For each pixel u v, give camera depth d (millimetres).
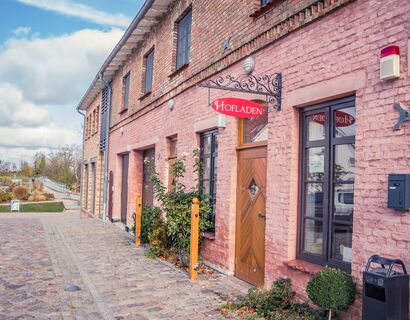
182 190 8367
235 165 7262
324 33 5090
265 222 6188
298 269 5246
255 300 5363
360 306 4352
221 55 7695
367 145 4391
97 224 16203
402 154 4012
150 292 6184
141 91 13266
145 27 12320
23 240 11656
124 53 14758
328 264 5047
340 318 4605
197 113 8742
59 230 14078
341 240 4961
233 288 6414
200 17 8781
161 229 8969
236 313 5223
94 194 21219
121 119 15781
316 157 5434
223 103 5723
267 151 6164
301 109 5660
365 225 4359
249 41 6707
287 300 5199
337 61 4867
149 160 9648
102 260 8547
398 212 4008
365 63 4477
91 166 22984
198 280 6895
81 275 7234
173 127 10188
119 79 16484
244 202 7000
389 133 4152
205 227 7988
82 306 5547
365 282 3854
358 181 4473
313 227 5418
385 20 4266
